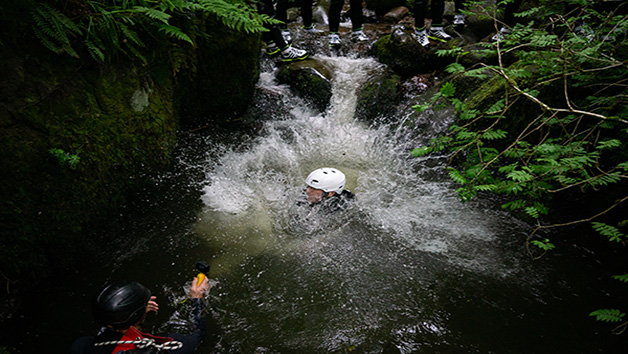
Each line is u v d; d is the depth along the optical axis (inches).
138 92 167.0
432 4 261.9
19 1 122.4
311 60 263.1
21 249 123.1
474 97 211.3
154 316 120.1
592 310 127.3
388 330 119.3
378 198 179.2
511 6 227.0
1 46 122.1
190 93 209.2
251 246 149.1
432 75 252.4
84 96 144.0
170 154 188.5
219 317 121.5
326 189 163.0
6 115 121.2
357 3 279.4
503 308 127.6
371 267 142.3
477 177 116.3
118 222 152.9
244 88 229.5
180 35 157.0
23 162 123.3
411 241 154.5
